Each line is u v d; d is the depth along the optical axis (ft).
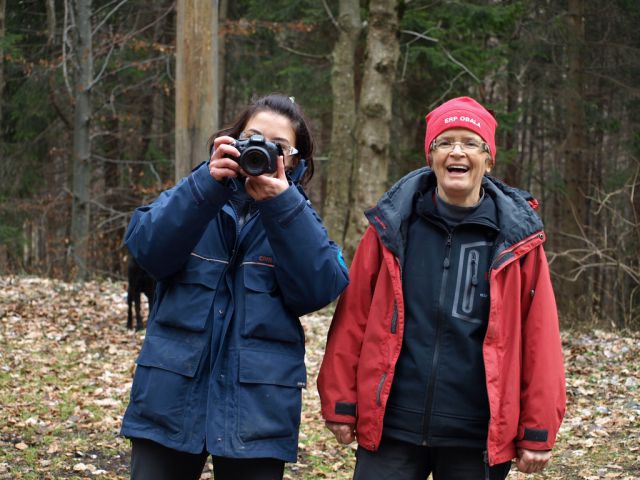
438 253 8.64
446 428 8.37
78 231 53.01
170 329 8.09
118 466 15.74
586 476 16.06
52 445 16.39
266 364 7.95
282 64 60.49
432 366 8.41
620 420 19.81
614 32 63.98
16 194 60.08
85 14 52.80
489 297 8.47
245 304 8.07
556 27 58.70
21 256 60.80
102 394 20.43
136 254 8.09
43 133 60.18
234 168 7.78
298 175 8.70
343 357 8.86
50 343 25.52
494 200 8.86
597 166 69.46
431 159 8.86
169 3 62.69
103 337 26.86
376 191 37.83
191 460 8.13
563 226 61.26
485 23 47.88
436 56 47.98
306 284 8.03
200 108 26.99
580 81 59.21
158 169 62.80
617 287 40.29
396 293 8.50
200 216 7.81
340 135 44.14
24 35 56.08
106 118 62.03
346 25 44.21
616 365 26.32
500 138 66.95
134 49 57.06
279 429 7.91
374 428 8.48
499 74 56.90
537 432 8.34
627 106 62.95
